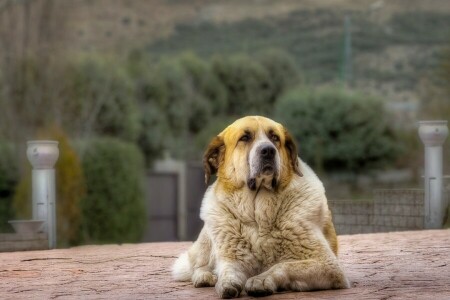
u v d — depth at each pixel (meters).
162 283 7.54
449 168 22.81
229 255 6.76
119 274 8.43
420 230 13.51
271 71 48.00
